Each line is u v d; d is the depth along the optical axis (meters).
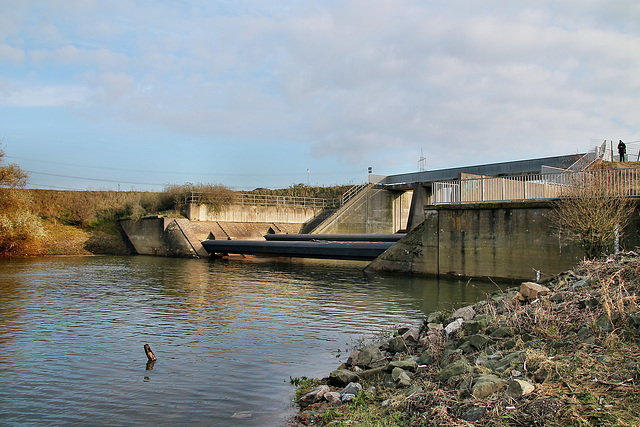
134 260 45.12
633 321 8.72
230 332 14.70
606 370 7.38
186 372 10.60
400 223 62.88
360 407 7.95
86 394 9.17
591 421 5.95
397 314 17.64
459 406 6.95
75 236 55.72
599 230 20.23
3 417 8.05
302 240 47.62
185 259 47.16
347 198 62.91
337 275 31.89
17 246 48.38
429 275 29.69
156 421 7.87
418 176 56.84
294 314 17.69
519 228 25.61
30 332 14.59
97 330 14.91
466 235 27.91
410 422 6.89
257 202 62.16
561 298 11.26
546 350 8.75
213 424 7.71
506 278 26.08
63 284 26.28
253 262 43.97
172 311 18.31
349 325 15.73
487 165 48.78
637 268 11.22
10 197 47.84
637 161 34.91
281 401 8.79
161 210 60.00
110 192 64.88
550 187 25.31
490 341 9.87
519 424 6.17
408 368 9.60
